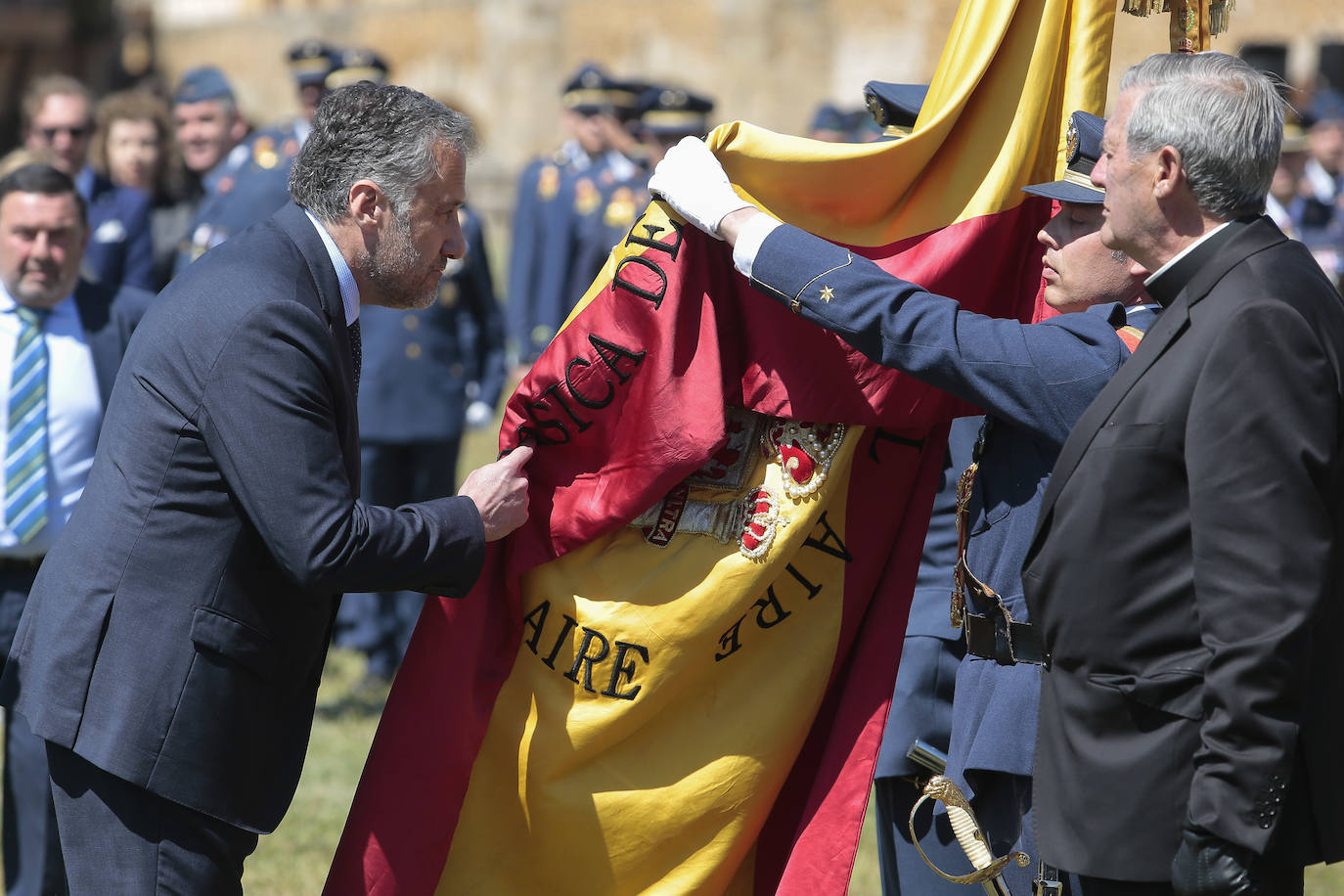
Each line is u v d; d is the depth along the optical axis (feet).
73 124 39.58
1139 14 17.90
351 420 16.81
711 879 18.16
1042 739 14.71
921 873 19.11
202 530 15.89
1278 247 13.91
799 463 17.83
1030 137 17.65
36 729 15.89
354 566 15.75
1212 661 12.85
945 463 20.06
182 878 16.01
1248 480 12.80
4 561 22.58
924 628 19.90
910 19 125.90
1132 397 13.93
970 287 17.74
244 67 174.29
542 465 18.30
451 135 16.88
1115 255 16.20
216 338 15.71
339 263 16.76
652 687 17.93
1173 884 13.34
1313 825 13.62
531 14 152.87
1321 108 56.59
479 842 18.37
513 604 18.56
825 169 17.53
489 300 41.83
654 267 17.48
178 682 15.78
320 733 35.04
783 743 18.16
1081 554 13.99
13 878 22.43
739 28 133.59
